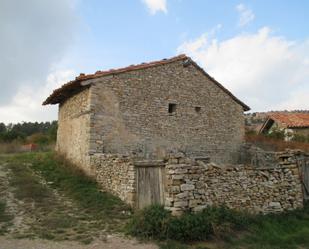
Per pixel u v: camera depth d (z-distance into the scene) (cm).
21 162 1486
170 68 1541
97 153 1224
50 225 724
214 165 841
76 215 812
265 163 1609
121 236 677
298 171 1030
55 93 1476
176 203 744
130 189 865
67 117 1551
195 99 1631
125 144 1323
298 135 2330
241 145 1808
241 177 888
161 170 827
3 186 1059
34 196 959
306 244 734
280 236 763
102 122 1264
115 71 1322
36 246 600
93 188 1059
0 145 2423
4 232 669
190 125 1589
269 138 2283
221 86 1747
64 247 604
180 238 663
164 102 1494
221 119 1739
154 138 1430
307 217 920
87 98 1289
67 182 1132
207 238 683
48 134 3350
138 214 746
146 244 640
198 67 1648
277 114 2789
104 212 834
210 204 798
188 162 792
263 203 913
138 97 1395
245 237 722
